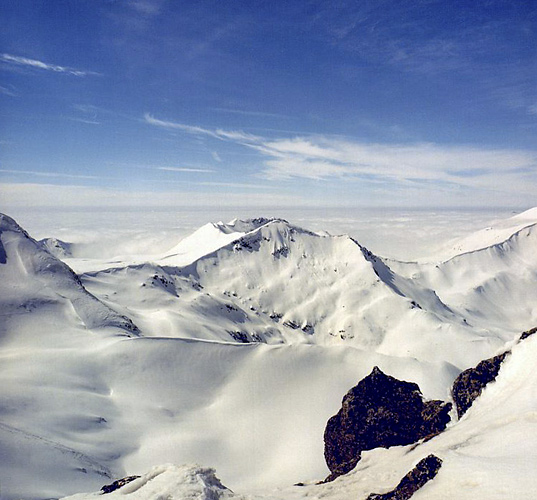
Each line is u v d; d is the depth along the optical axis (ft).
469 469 56.70
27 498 102.63
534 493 44.62
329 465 175.73
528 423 65.46
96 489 128.26
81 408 193.88
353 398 175.11
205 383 262.06
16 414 165.27
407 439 150.41
